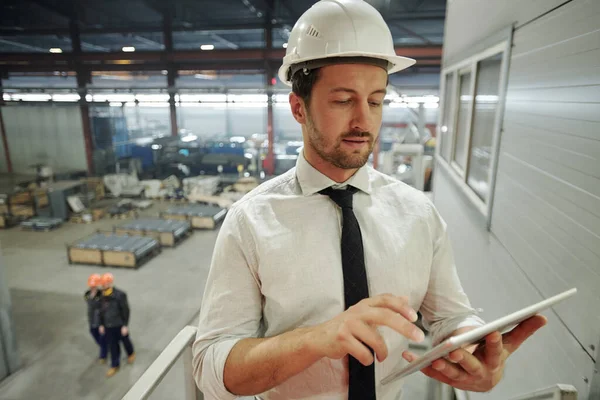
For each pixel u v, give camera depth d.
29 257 8.30
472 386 0.69
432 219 0.93
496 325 0.54
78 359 4.85
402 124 15.39
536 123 1.24
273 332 0.83
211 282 0.85
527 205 1.31
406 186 0.97
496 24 1.78
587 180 0.90
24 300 6.42
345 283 0.80
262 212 0.85
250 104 12.28
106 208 11.78
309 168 0.87
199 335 0.83
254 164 13.95
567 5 1.04
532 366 1.22
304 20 0.81
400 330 0.56
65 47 16.78
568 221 1.00
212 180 12.87
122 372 4.62
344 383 0.83
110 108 14.72
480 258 1.96
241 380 0.69
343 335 0.59
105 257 7.76
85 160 14.46
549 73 1.14
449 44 3.40
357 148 0.77
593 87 0.89
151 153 15.78
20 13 12.99
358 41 0.73
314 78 0.76
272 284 0.81
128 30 13.85
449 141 3.33
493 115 1.91
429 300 0.94
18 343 5.20
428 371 0.73
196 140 15.79
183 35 15.33
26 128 14.37
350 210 0.85
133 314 5.99
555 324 1.06
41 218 10.63
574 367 0.94
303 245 0.81
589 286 0.88
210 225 10.19
